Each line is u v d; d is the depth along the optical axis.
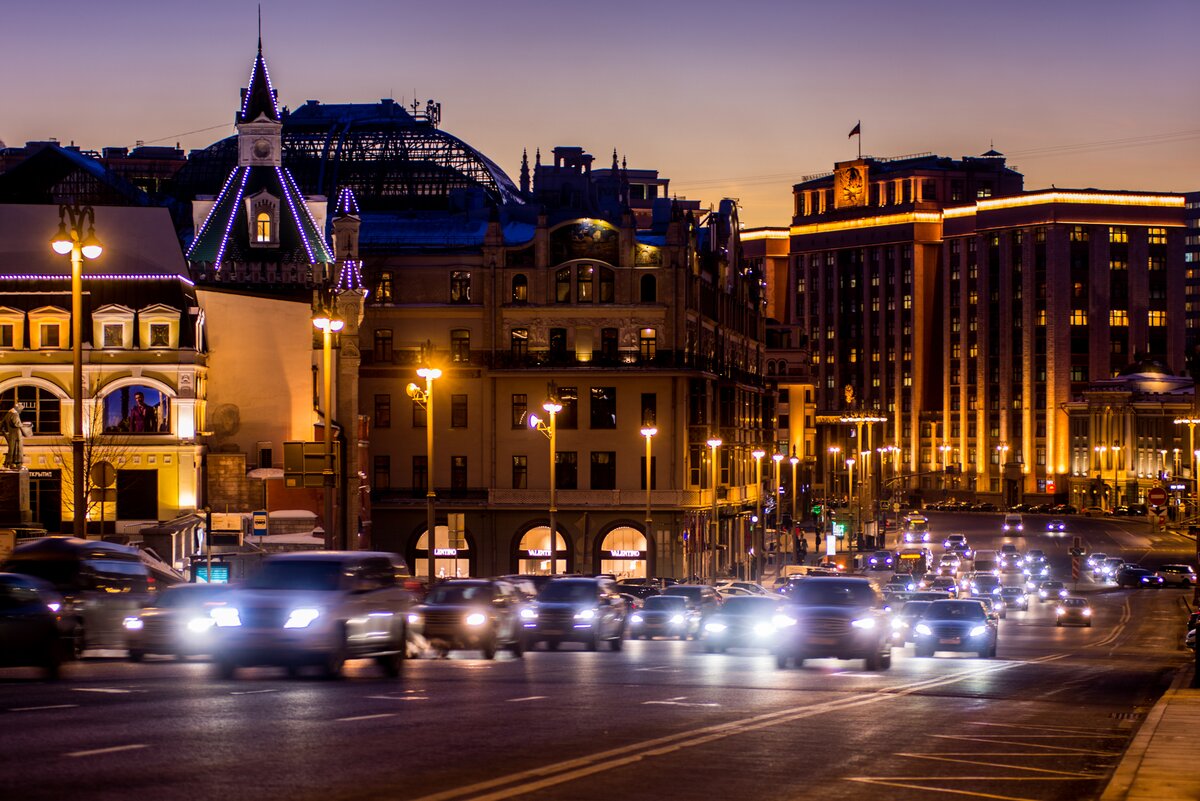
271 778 30.34
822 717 45.28
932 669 74.94
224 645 55.19
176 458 158.75
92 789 28.55
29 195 189.75
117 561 71.69
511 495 197.62
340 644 55.88
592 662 72.62
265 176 183.25
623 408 198.12
